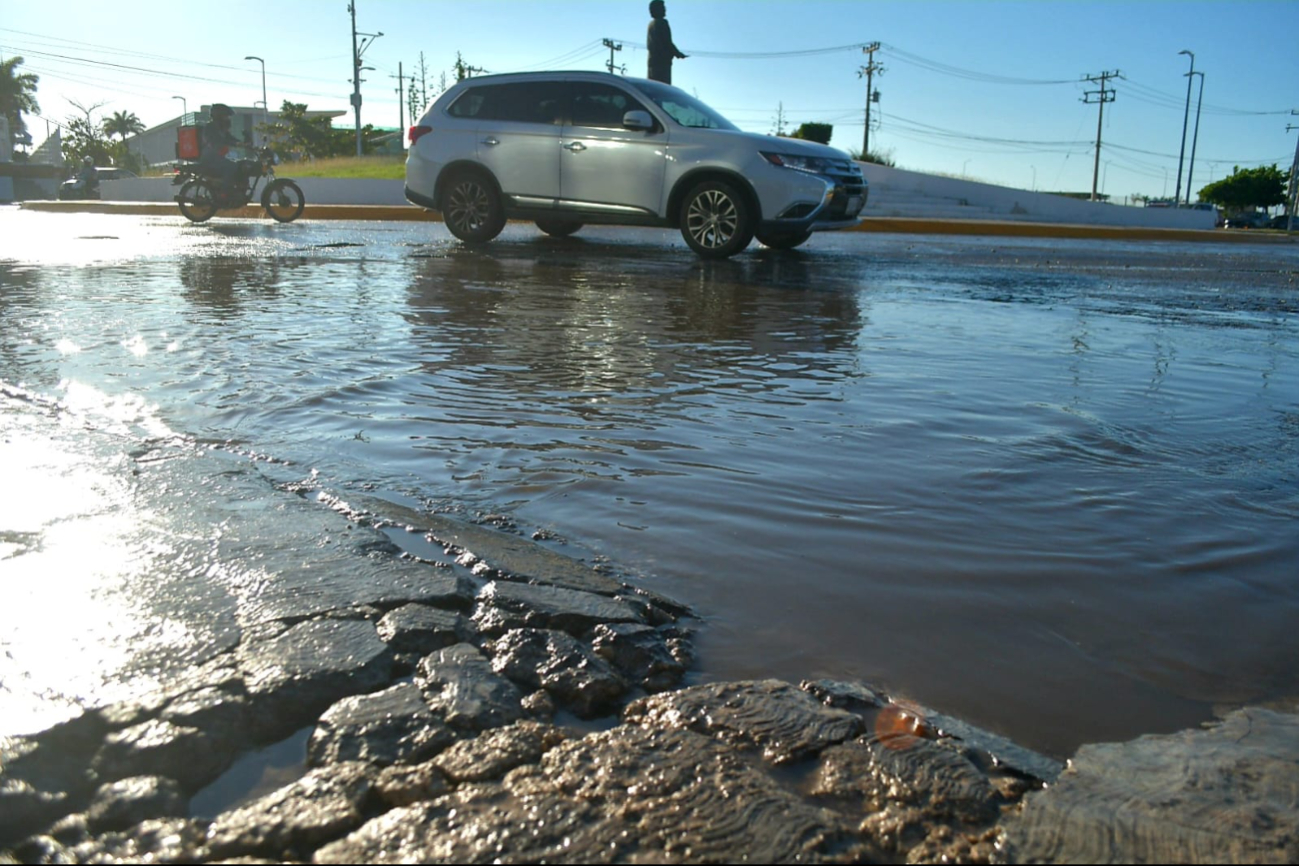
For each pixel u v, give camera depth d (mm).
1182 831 1415
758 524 2625
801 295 7094
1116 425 3664
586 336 5172
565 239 11977
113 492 2574
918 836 1405
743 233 9461
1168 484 3025
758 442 3352
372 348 4676
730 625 2082
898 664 1948
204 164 14633
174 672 1686
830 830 1400
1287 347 5418
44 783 1400
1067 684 1898
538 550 2398
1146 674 1947
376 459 3076
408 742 1553
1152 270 10469
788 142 9578
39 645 1761
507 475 2963
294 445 3186
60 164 70125
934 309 6602
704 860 1319
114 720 1536
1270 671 1979
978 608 2195
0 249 9414
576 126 10016
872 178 29250
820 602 2193
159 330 4938
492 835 1341
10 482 2615
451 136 10492
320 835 1337
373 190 23609
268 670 1703
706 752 1562
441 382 4074
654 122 9734
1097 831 1410
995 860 1352
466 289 6898
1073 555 2488
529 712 1689
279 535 2330
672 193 9656
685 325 5609
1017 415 3777
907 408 3854
